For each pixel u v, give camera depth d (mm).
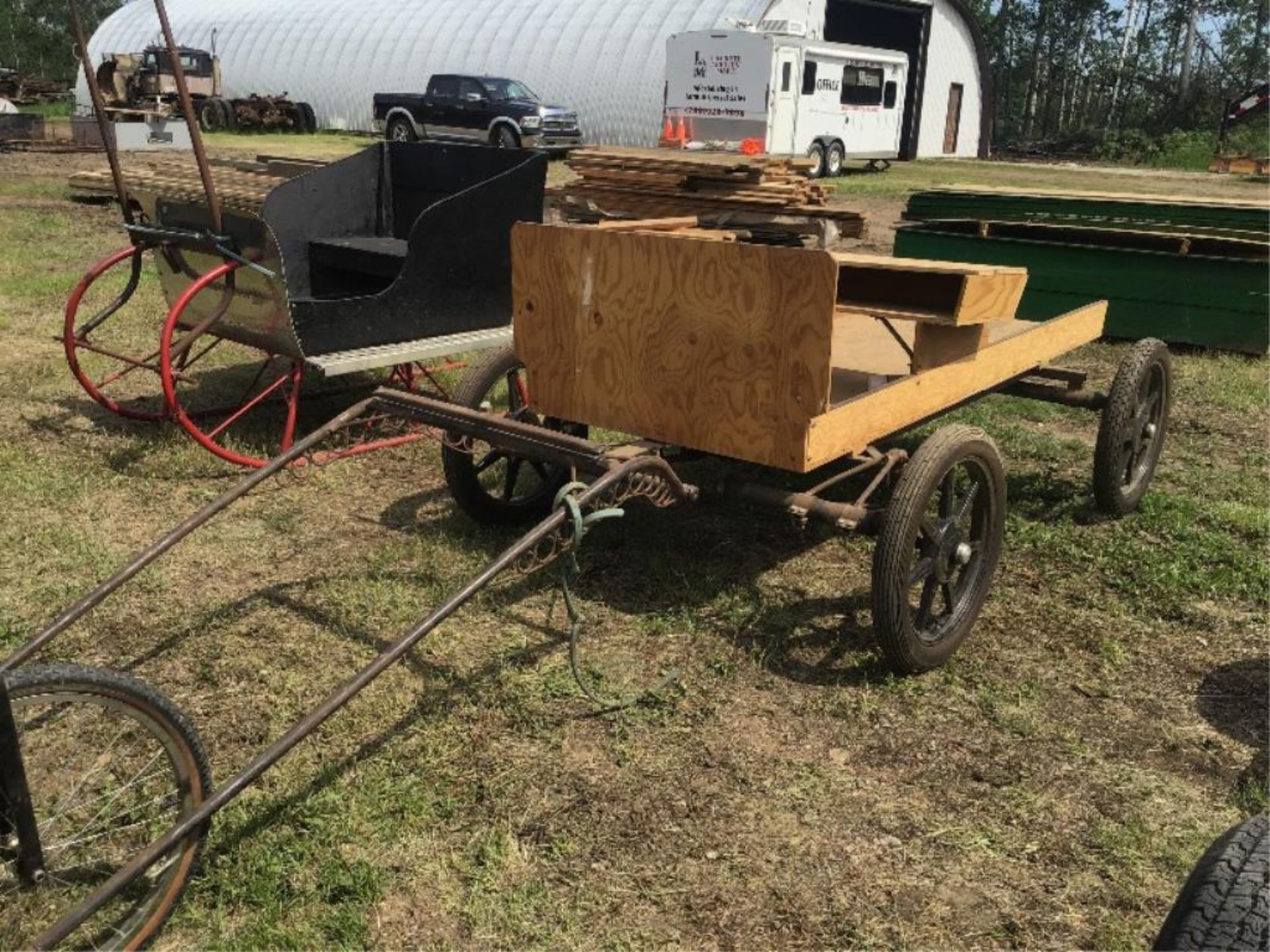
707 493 5477
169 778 3180
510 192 6191
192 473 5613
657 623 4230
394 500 5391
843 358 5547
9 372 7227
